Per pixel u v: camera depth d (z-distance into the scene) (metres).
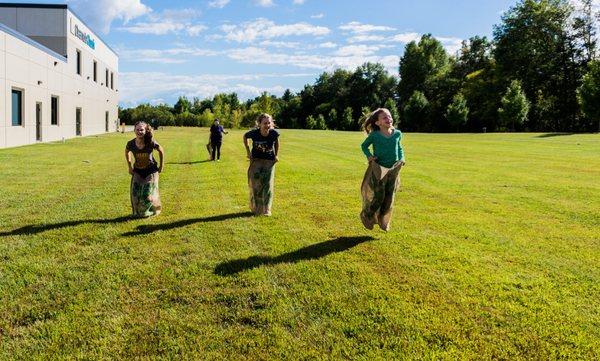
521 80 64.75
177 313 4.16
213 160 18.30
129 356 3.48
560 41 65.06
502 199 9.82
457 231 7.03
